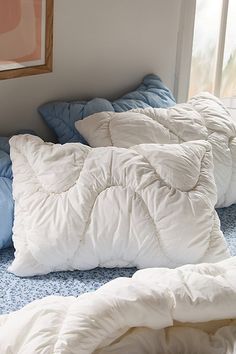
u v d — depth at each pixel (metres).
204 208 1.63
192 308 1.20
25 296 1.48
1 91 1.87
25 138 1.72
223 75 2.64
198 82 2.57
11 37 1.79
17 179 1.66
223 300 1.22
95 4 2.05
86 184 1.60
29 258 1.56
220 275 1.31
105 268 1.62
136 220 1.57
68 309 1.18
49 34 1.92
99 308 1.14
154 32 2.28
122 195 1.59
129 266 1.63
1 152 1.76
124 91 2.27
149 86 2.26
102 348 1.16
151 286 1.21
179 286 1.22
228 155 2.01
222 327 1.26
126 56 2.22
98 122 1.86
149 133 1.89
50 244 1.55
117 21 2.14
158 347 1.22
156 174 1.65
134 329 1.21
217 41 2.56
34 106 1.99
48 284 1.54
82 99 2.13
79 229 1.56
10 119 1.93
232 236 1.85
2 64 1.79
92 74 2.13
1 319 1.21
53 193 1.61
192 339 1.23
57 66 2.01
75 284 1.54
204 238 1.60
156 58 2.33
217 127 2.04
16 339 1.12
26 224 1.60
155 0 2.24
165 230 1.58
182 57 2.40
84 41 2.07
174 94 2.46
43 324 1.14
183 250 1.59
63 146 1.69
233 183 2.03
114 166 1.64
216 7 2.50
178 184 1.64
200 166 1.73
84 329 1.11
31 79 1.94
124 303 1.16
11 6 1.76
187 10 2.34
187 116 2.01
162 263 1.60
